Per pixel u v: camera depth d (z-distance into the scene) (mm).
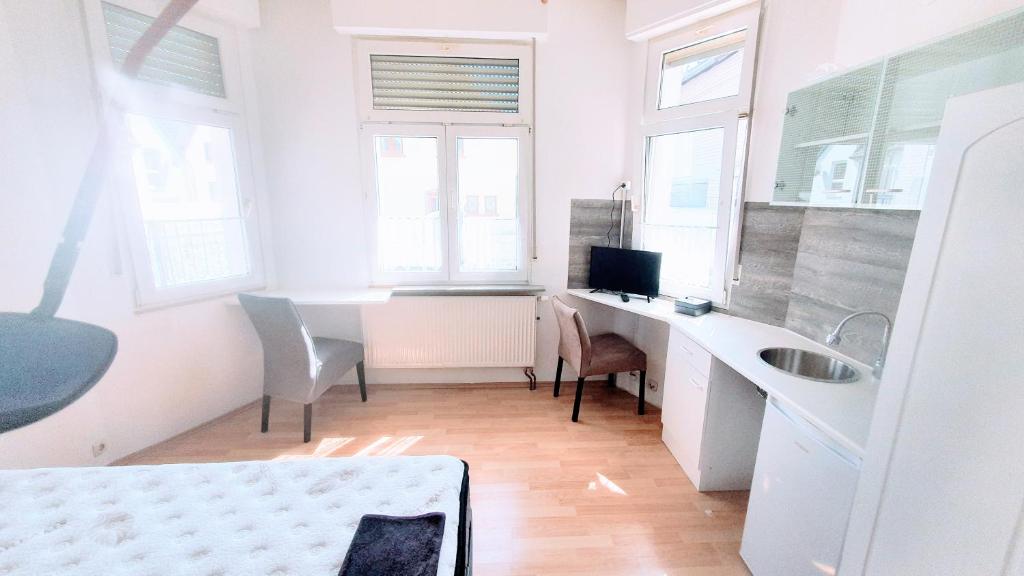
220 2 2438
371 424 2727
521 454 2412
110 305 2197
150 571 1014
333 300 2691
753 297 2350
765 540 1514
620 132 3059
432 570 987
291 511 1207
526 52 2898
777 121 2145
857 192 1487
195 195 2559
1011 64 1063
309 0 2711
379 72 2869
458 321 3096
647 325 3062
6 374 421
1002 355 702
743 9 2254
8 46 1763
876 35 1641
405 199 3057
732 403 2020
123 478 1316
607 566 1670
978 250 729
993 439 723
